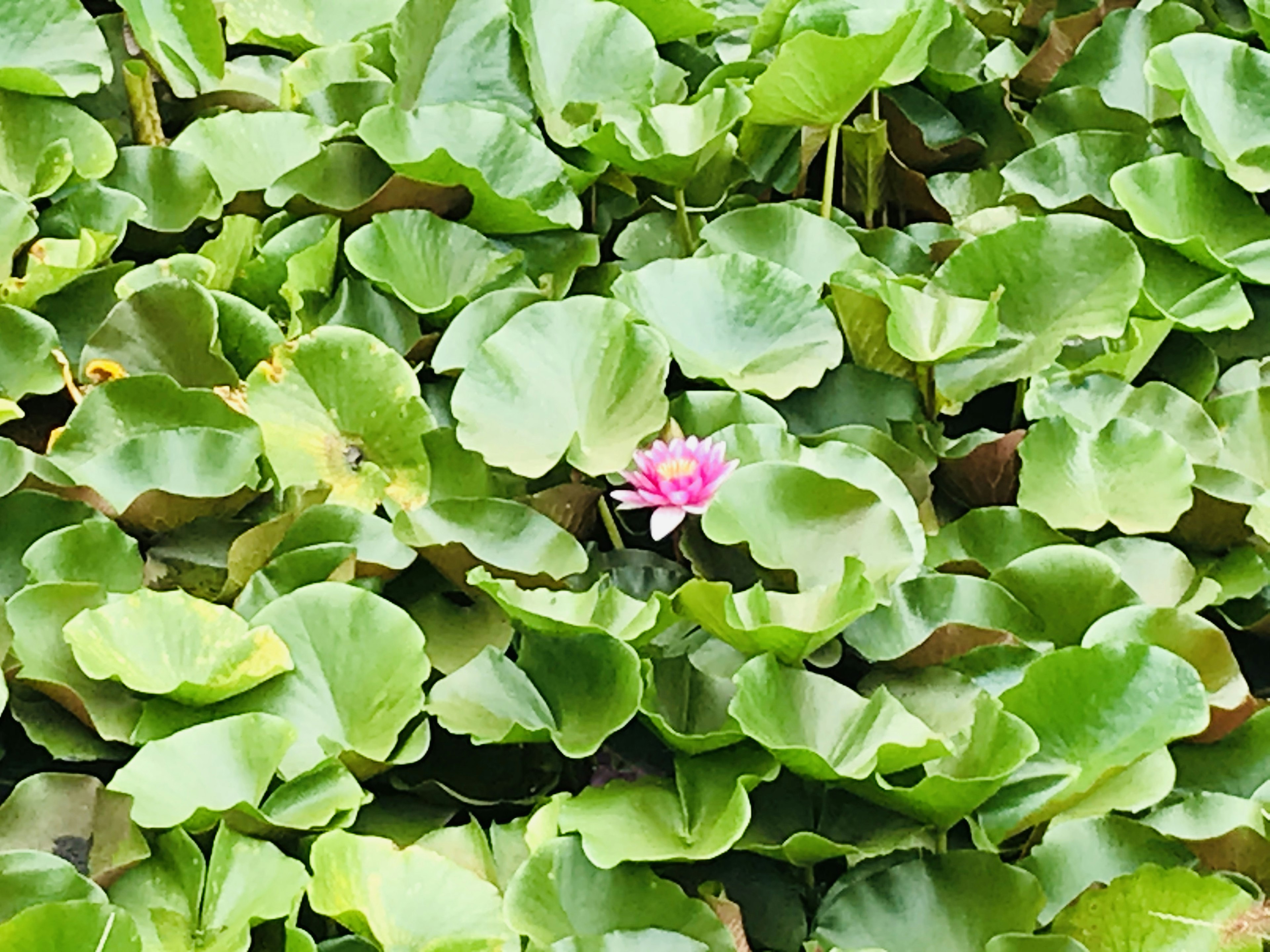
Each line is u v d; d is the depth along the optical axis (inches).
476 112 73.4
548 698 55.4
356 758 53.1
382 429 63.3
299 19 84.0
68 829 50.0
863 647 57.9
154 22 76.1
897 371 70.2
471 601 59.9
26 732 53.6
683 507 60.0
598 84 80.0
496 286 70.1
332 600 55.5
